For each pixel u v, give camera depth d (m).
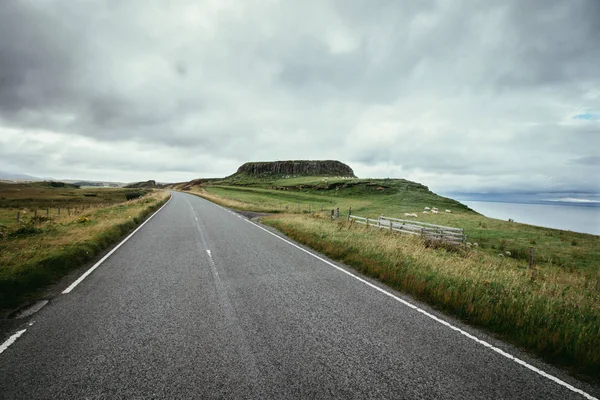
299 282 7.14
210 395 3.11
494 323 5.09
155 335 4.36
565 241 19.77
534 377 3.63
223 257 9.60
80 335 4.33
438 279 7.16
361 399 3.10
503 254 15.95
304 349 4.05
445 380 3.47
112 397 3.06
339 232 14.80
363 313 5.36
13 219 23.66
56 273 7.42
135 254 9.91
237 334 4.43
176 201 46.00
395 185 86.38
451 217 33.34
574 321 5.27
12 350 3.88
